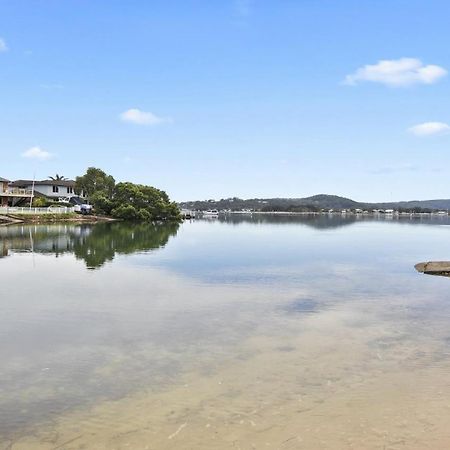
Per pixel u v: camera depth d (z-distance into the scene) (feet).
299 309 61.00
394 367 39.34
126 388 34.78
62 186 398.21
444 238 217.56
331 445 27.04
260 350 43.52
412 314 58.80
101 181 404.98
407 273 95.30
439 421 29.89
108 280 81.25
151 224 314.96
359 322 54.44
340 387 35.09
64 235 178.60
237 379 36.52
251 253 131.64
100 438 27.78
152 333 49.03
